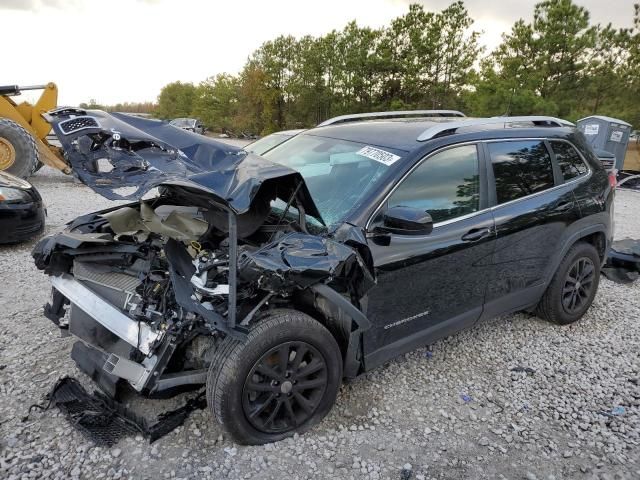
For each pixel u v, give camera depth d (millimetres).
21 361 3406
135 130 2850
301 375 2752
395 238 2988
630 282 5758
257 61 48531
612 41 22688
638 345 4191
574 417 3184
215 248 3002
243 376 2525
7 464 2488
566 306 4359
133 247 2994
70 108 2922
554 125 4340
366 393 3307
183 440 2734
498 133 3732
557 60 23906
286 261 2449
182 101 68812
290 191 2844
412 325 3236
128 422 2812
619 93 22891
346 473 2598
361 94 37469
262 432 2707
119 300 2643
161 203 3510
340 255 2566
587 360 3900
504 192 3650
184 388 2883
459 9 32531
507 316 4648
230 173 2711
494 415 3168
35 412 2887
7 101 10219
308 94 43812
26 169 10203
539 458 2803
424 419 3082
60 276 2898
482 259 3467
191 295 2436
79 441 2676
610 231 4594
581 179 4262
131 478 2459
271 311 2697
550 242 3982
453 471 2666
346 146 3639
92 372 2910
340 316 2900
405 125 3811
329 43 41688
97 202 9273
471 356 3883
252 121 49750
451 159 3389
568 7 23266
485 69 26547
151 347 2494
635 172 14758
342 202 3076
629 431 3064
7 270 5250
